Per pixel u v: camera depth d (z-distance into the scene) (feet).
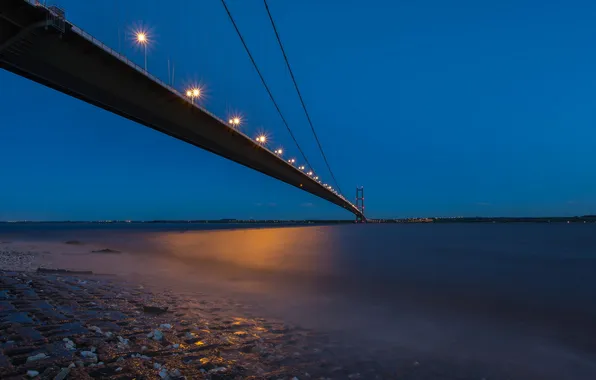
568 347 29.73
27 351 16.37
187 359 18.24
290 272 73.61
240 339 24.25
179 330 24.13
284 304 40.98
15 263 76.18
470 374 22.57
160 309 29.68
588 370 24.59
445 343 29.50
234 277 63.93
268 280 61.16
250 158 186.09
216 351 20.20
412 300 48.21
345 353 24.12
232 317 31.81
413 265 92.94
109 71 88.17
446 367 23.44
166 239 216.54
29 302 27.32
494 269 87.30
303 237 255.09
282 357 21.38
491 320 38.65
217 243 179.83
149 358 17.57
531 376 23.20
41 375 13.99
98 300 32.24
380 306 43.21
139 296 37.63
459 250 146.92
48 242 173.68
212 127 141.28
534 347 29.53
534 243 200.95
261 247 153.17
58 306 27.37
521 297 53.11
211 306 36.37
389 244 184.03
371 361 22.66
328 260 101.45
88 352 16.84
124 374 15.15
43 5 67.26
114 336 20.42
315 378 18.69
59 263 80.53
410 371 21.98
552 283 67.00
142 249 136.36
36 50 72.13
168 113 115.14
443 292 55.47
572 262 104.32
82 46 78.18
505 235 316.19
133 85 96.58
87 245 155.33
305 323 32.42
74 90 86.38
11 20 63.72
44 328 20.39
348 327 32.35
